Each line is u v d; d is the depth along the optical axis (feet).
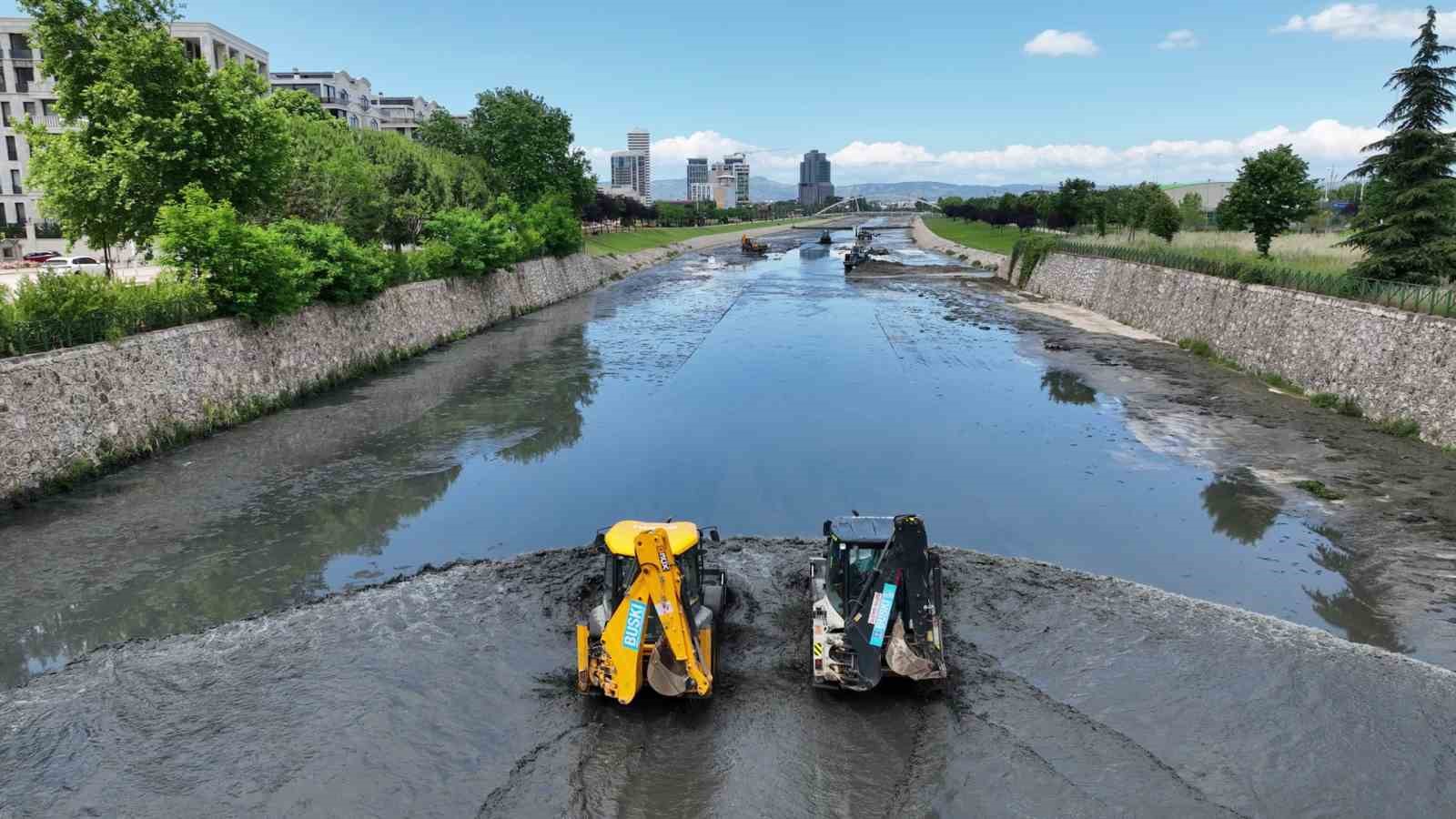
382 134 241.35
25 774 34.99
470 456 86.58
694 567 41.60
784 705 39.42
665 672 37.52
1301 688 40.70
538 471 81.46
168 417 88.74
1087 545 62.85
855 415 101.45
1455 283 106.42
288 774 34.53
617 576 40.60
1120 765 34.58
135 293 92.27
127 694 41.27
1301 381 109.70
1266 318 121.49
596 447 89.56
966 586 53.31
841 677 38.78
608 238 396.37
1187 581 56.65
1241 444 87.15
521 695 40.68
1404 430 88.43
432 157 255.70
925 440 90.74
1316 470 78.54
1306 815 31.65
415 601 52.24
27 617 52.13
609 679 37.55
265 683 42.14
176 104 113.60
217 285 101.45
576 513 70.69
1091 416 99.71
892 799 32.63
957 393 112.27
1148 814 31.68
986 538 64.49
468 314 172.96
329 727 37.96
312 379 115.03
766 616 49.83
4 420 70.49
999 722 37.81
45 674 43.73
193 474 79.97
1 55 260.01
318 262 119.96
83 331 81.66
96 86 109.60
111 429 81.30
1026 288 245.24
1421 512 67.62
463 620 49.39
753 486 76.89
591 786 33.60
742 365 134.10
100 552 62.03
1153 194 281.13
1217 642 45.70
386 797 33.04
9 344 73.92
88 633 50.01
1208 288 141.38
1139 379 118.42
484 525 68.13
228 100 118.21
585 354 146.00
